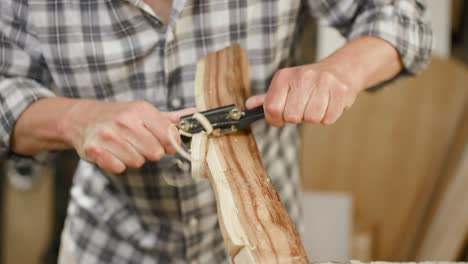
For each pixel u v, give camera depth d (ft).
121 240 3.95
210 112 2.77
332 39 6.65
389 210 6.51
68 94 3.47
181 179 3.51
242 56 3.20
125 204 3.93
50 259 7.11
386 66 3.12
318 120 2.66
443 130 6.34
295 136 4.07
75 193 4.10
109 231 3.96
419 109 6.40
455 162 5.64
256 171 2.63
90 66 3.33
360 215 6.59
